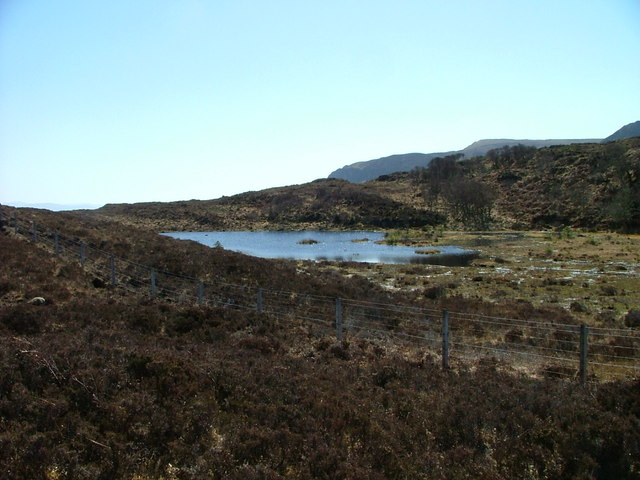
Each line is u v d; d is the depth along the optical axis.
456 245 77.56
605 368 14.36
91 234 31.55
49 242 27.52
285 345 15.16
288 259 57.56
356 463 7.20
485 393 10.43
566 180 129.00
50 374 8.55
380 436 8.12
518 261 53.44
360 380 11.49
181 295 21.14
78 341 11.21
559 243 73.38
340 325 16.36
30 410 7.44
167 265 25.91
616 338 17.58
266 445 7.44
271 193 193.25
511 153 173.00
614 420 8.58
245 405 8.82
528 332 19.17
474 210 123.75
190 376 9.58
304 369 11.79
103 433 7.32
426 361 14.08
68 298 18.34
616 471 7.49
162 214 167.38
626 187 105.12
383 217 136.75
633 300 29.38
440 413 9.10
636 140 140.12
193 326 16.27
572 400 9.69
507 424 8.72
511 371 13.55
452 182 144.25
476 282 38.22
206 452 7.16
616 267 45.34
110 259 25.19
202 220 159.62
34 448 6.51
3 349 9.35
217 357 11.80
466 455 7.70
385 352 15.23
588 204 109.44
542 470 7.53
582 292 32.75
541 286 35.69
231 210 172.75
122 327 14.99
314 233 125.69
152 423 7.66
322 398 9.45
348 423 8.55
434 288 31.83
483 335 19.02
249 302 21.28
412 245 81.25
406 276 42.06
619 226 94.88
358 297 25.56
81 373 8.62
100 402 7.96
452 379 11.92
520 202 126.62
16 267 20.30
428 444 8.10
